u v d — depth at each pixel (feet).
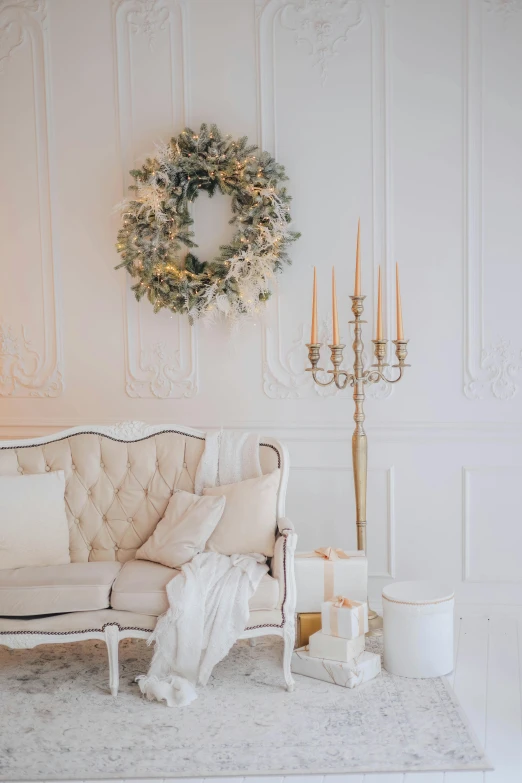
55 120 14.02
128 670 11.05
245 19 13.58
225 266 13.24
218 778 8.19
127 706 9.86
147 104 13.82
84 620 10.20
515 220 13.42
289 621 10.21
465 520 13.55
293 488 13.84
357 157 13.57
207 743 8.86
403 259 13.58
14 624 10.19
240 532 10.93
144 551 11.28
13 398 14.40
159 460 12.07
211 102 13.71
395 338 13.62
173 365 13.99
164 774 8.25
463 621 13.09
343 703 9.83
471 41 13.28
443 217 13.50
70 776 8.25
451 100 13.39
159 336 14.01
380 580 13.73
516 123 13.34
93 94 13.91
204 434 12.21
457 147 13.43
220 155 13.24
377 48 13.44
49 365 14.32
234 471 11.82
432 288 13.56
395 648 10.70
